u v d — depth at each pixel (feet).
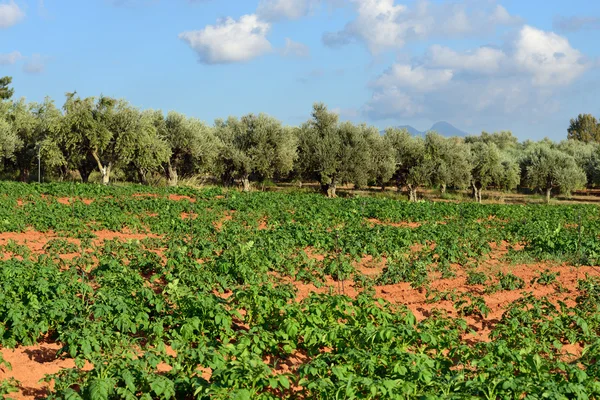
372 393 25.26
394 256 65.16
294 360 36.19
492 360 31.40
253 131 180.45
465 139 338.34
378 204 123.44
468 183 196.54
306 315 37.35
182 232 77.56
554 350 38.78
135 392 28.04
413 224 102.06
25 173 197.67
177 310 39.01
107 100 162.71
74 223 80.12
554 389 26.37
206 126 182.60
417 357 29.48
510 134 337.72
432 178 192.85
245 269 50.26
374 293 51.19
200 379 27.40
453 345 35.63
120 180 203.51
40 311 36.96
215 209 105.91
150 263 54.44
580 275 61.67
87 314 38.17
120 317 35.40
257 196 129.59
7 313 35.70
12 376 31.24
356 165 179.73
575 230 91.86
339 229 81.20
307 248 71.26
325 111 186.39
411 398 26.96
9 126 183.32
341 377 26.68
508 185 206.08
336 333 34.37
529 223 97.35
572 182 206.08
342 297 39.45
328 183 179.73
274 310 39.86
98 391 25.26
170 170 179.11
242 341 32.60
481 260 68.85
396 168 195.93
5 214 84.38
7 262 47.57
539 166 208.74
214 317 36.65
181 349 31.50
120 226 80.38
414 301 49.52
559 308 48.39
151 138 164.25
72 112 159.74
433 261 66.18
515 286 55.01
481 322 44.78
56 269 48.24
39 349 35.40
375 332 33.14
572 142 281.95
